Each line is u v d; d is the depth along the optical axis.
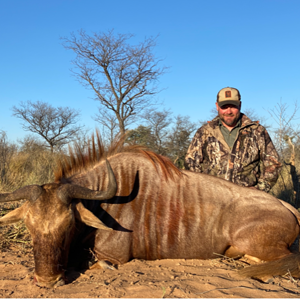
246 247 4.11
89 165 4.52
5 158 9.34
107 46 22.89
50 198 3.55
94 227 4.10
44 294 3.22
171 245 4.23
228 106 5.34
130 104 23.39
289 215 4.21
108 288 3.28
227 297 3.05
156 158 4.53
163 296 3.07
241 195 4.38
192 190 4.36
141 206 4.26
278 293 3.15
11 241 4.97
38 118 30.50
